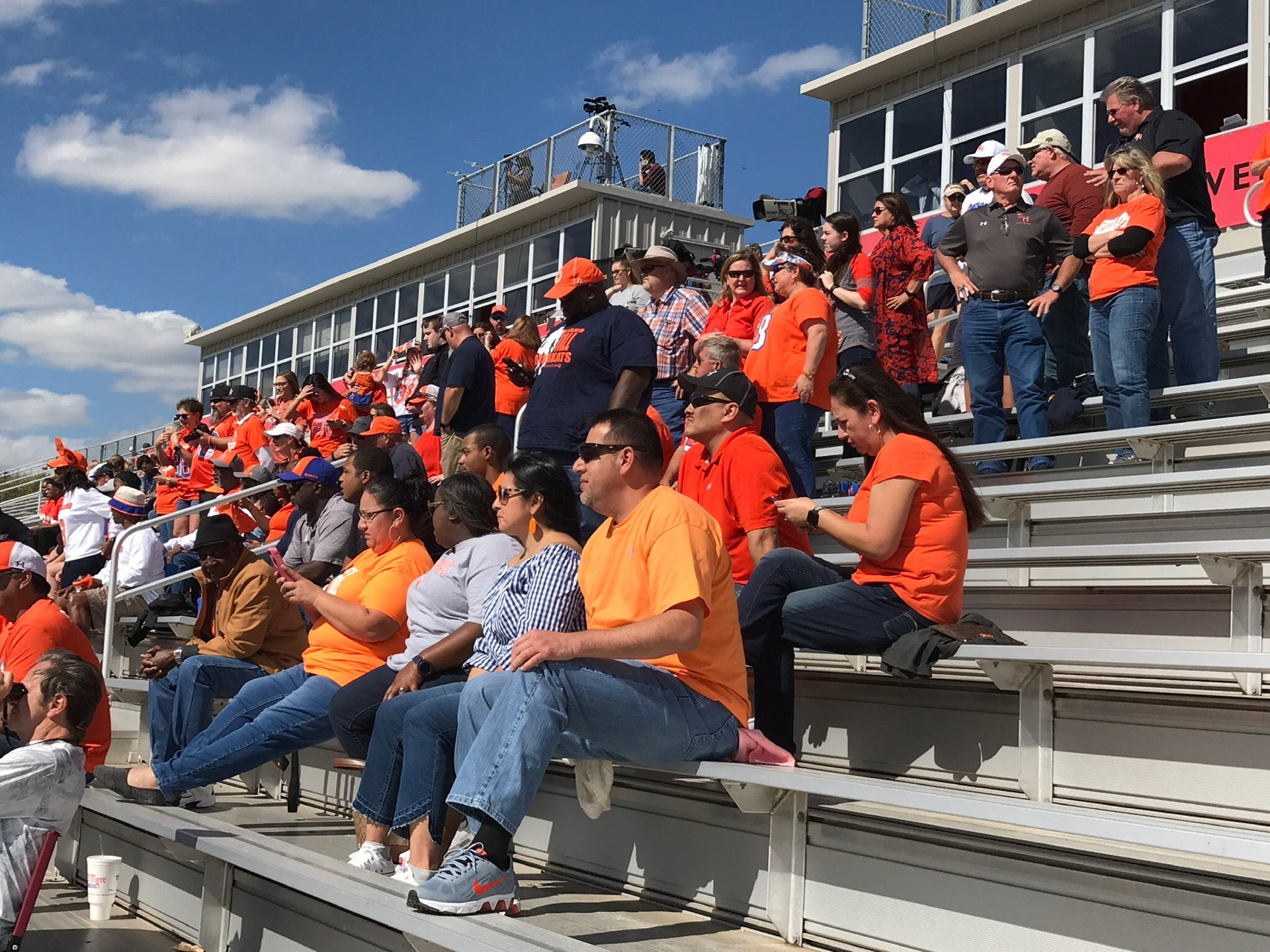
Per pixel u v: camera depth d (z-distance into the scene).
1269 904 2.23
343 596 4.57
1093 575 4.73
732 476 4.20
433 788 3.54
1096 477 5.63
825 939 2.96
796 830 3.05
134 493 9.12
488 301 19.56
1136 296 5.60
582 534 5.84
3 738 4.51
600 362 5.84
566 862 3.78
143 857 4.60
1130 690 3.39
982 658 3.40
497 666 3.54
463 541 4.33
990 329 6.17
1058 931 2.53
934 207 12.62
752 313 7.03
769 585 3.77
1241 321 7.43
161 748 5.15
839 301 6.97
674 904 3.38
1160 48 10.69
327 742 5.13
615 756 3.19
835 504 5.66
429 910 2.94
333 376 23.42
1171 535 4.57
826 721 4.04
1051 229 6.10
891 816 2.88
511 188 19.36
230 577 5.29
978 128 12.24
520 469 3.75
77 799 3.87
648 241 17.97
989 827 2.79
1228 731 3.08
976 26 12.01
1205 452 5.61
